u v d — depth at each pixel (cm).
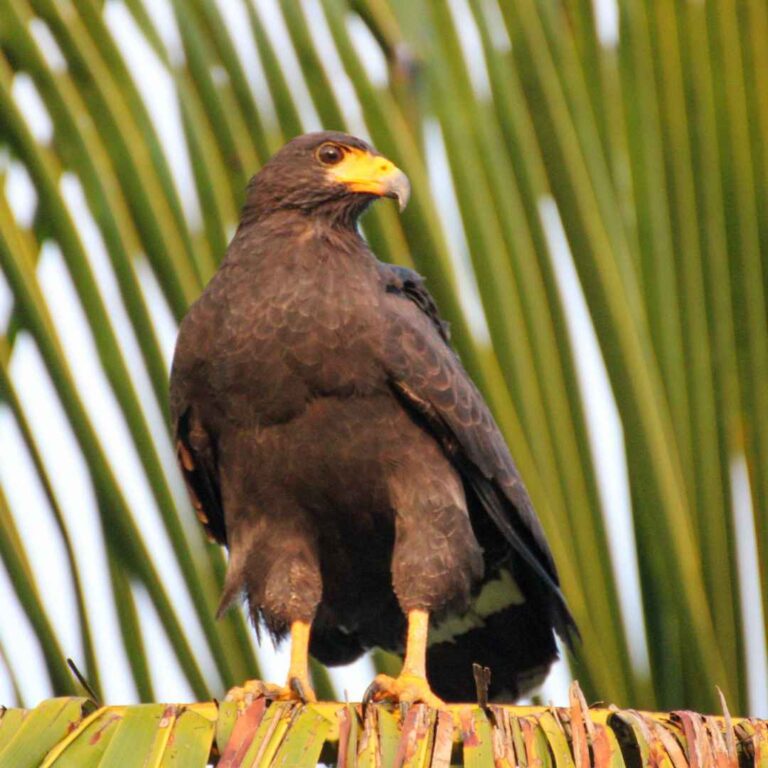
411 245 935
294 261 961
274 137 943
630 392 899
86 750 626
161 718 634
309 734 634
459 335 912
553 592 979
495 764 635
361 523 984
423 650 916
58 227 914
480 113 941
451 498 965
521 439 899
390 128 944
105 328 916
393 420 962
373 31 958
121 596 909
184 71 941
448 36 958
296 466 961
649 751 651
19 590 892
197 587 934
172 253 925
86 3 939
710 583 911
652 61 970
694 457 916
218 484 1013
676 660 894
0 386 898
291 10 951
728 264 945
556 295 916
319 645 1072
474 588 1042
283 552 970
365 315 948
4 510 894
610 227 930
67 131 923
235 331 942
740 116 970
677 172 954
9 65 927
